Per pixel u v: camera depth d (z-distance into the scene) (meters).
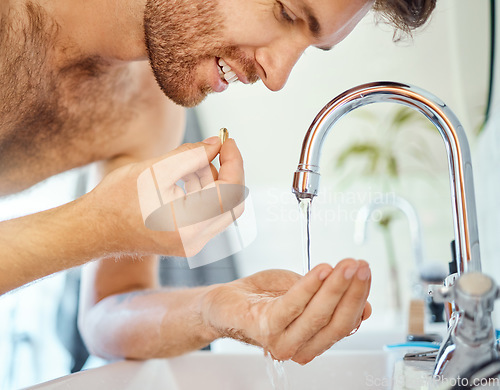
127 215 0.68
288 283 0.73
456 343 0.47
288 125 2.77
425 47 2.36
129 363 0.85
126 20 0.99
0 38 0.93
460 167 0.54
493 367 0.44
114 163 1.15
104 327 0.96
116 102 1.11
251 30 0.84
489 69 1.93
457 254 0.55
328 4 0.78
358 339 1.32
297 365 0.88
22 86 0.98
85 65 1.04
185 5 0.89
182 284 2.40
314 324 0.53
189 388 0.86
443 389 0.45
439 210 2.44
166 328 0.86
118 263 1.08
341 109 0.58
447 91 2.38
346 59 2.56
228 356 0.90
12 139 1.03
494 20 1.89
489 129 1.88
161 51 0.94
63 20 0.99
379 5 0.90
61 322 2.15
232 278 2.63
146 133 1.16
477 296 0.43
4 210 1.11
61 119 1.06
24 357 2.11
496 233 1.79
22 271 0.70
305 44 0.84
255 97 2.74
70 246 0.70
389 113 2.50
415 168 2.49
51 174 1.09
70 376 0.74
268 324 0.56
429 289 0.52
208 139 0.70
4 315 2.09
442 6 2.15
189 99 0.96
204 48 0.89
